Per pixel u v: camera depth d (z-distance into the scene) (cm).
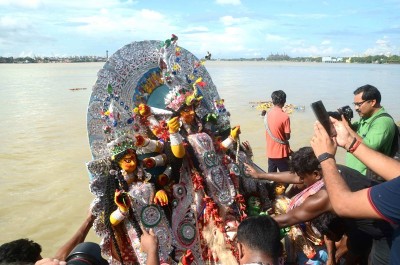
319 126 273
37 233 695
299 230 424
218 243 361
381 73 7169
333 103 2370
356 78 5331
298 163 380
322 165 263
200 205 380
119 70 394
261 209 439
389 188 229
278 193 454
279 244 247
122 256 362
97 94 375
